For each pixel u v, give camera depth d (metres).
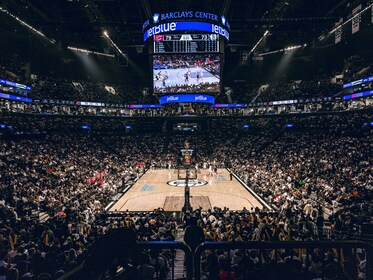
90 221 16.22
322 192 20.86
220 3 34.50
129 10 37.16
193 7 35.75
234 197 25.48
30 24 35.31
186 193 20.50
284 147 42.31
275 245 2.92
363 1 28.72
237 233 10.72
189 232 3.21
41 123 45.53
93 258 2.20
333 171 27.38
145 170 41.09
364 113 40.50
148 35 32.16
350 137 37.25
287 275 3.54
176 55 32.72
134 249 2.65
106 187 25.42
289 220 14.73
